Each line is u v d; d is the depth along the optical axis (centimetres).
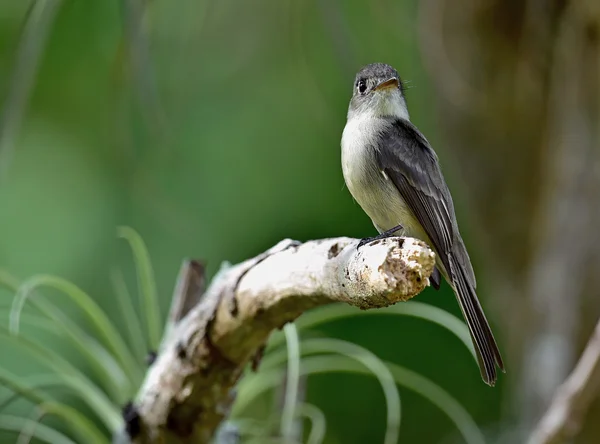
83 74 1172
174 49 1145
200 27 1139
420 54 1039
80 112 1169
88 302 727
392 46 1156
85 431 721
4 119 771
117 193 1130
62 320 746
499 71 999
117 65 991
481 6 978
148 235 1121
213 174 1156
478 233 1084
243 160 1170
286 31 1183
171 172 1148
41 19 768
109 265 1098
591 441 996
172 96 1159
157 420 706
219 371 690
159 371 703
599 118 979
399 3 1087
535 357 1030
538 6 952
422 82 1133
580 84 970
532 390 1031
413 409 1138
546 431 800
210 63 1188
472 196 1066
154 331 740
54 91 1170
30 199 1118
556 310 1018
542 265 1034
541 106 1002
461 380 1136
